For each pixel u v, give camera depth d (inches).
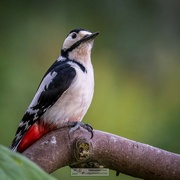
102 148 221.6
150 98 498.9
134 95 494.0
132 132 455.8
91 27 519.8
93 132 223.1
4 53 474.0
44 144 219.5
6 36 494.0
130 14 526.0
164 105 497.4
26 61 477.7
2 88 429.1
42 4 512.4
